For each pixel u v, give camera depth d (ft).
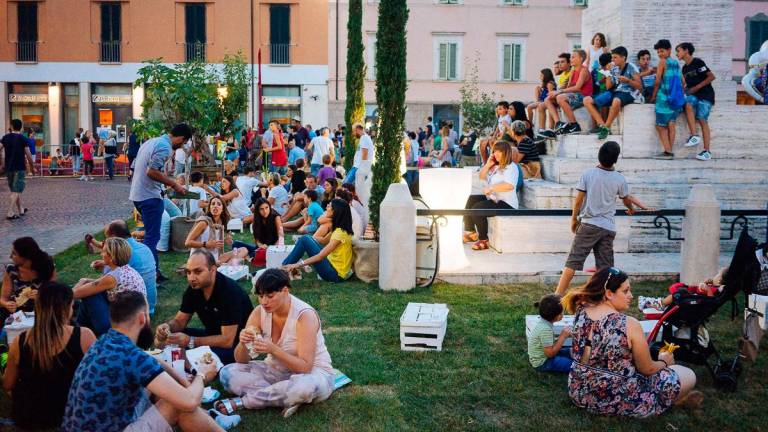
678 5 42.98
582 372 18.53
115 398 14.53
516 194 37.70
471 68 131.44
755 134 40.04
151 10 127.13
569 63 45.47
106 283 21.84
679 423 17.98
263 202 36.99
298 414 18.48
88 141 97.91
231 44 128.47
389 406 18.99
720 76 43.50
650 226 37.09
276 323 19.24
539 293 30.27
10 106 127.75
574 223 27.76
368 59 129.80
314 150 73.15
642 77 40.70
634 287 31.22
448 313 27.25
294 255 32.55
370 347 23.45
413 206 30.37
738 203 38.11
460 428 17.81
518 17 131.03
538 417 18.37
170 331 21.04
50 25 126.31
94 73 127.44
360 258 32.04
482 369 21.66
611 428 17.74
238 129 84.74
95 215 57.47
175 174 66.54
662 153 39.73
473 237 39.96
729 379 20.06
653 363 18.33
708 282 22.12
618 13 43.57
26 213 58.44
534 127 49.65
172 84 65.77
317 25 129.29
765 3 129.39
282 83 129.80
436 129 132.05
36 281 22.06
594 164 38.65
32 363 16.69
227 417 17.67
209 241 34.19
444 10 130.11
